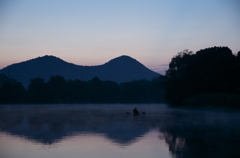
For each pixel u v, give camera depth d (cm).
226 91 9700
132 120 5141
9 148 2412
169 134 3192
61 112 8269
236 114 6731
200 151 2273
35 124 4425
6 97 18688
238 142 2658
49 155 2162
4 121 5009
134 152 2256
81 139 2862
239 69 9656
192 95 10744
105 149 2366
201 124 4266
